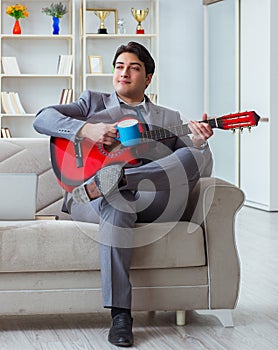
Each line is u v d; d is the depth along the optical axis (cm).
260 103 694
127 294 288
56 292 295
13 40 803
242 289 374
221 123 299
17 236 290
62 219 354
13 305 294
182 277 302
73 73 773
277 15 671
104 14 791
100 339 291
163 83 828
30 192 321
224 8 760
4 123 799
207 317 324
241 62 728
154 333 300
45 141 362
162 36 825
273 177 679
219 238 304
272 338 292
